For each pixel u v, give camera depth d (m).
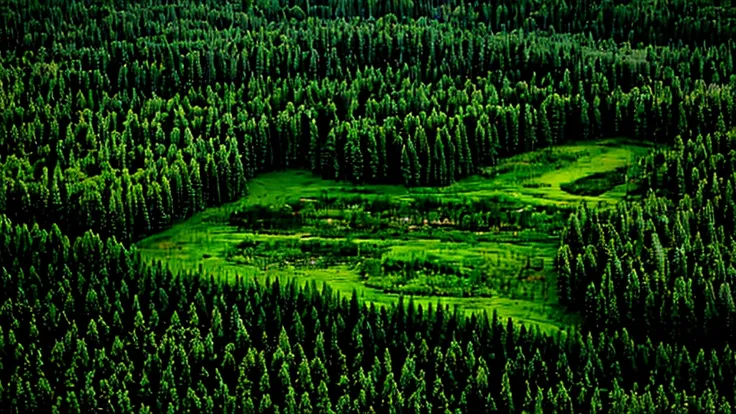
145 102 156.62
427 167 141.25
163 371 82.44
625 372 84.56
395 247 120.94
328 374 84.31
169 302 94.31
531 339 87.00
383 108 157.88
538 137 154.88
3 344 87.06
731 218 108.62
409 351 84.75
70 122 145.62
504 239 122.25
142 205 124.00
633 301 93.38
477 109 154.12
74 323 88.06
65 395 82.88
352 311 91.81
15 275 99.19
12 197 123.19
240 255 119.06
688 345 90.19
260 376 82.81
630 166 142.50
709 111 149.50
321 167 147.00
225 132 147.88
